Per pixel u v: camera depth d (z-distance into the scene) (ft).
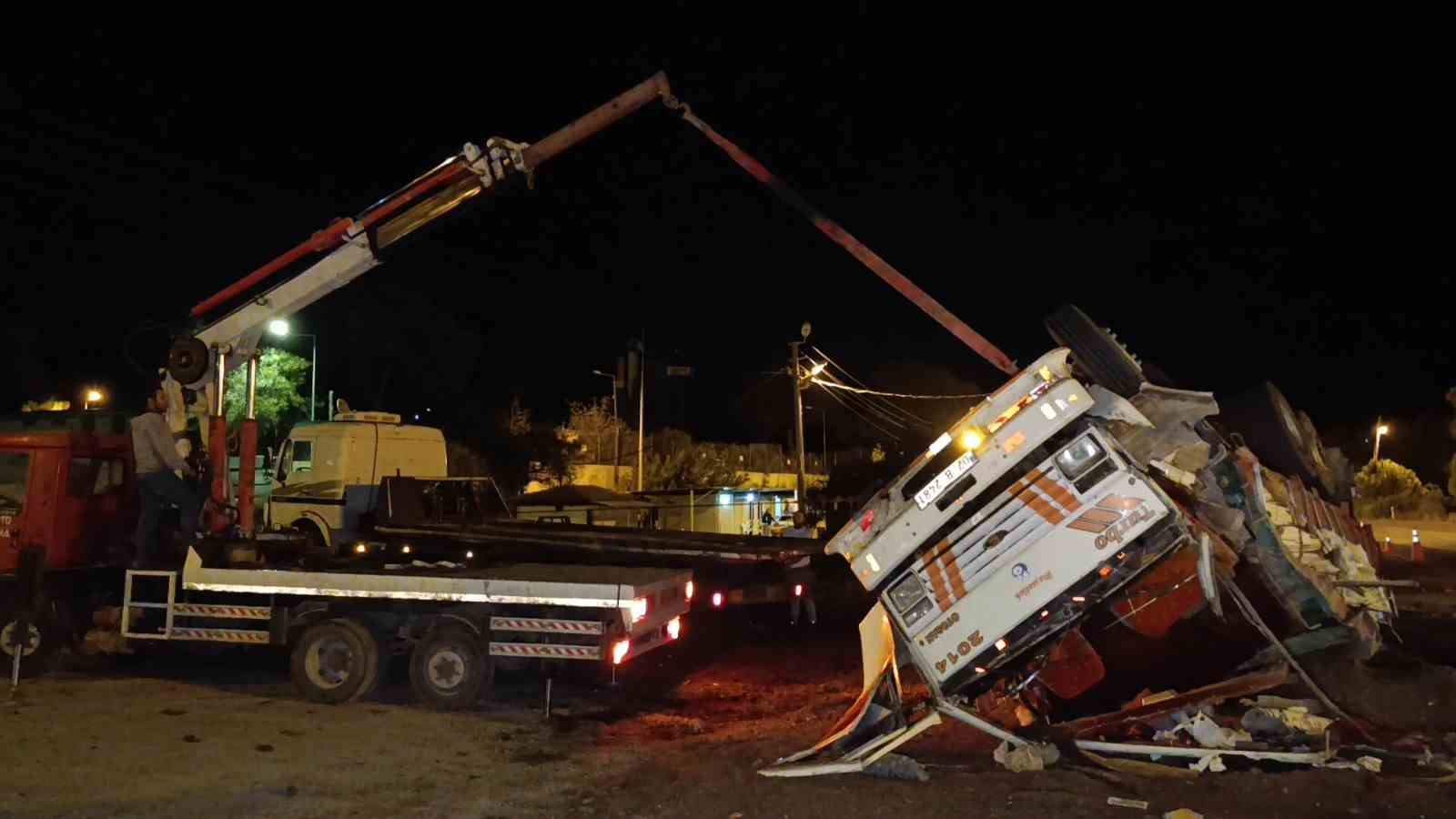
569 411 181.88
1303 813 21.33
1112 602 26.76
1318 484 38.04
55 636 39.63
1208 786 22.89
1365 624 33.40
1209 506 29.73
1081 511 24.72
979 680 27.45
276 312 40.11
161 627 37.32
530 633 33.32
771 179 31.96
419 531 47.88
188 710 33.27
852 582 54.03
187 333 40.52
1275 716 26.45
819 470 186.50
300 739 29.66
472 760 27.55
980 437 25.32
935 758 26.04
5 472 40.40
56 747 28.50
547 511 82.84
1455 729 27.22
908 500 25.90
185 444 41.27
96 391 112.88
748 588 43.04
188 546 38.47
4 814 22.86
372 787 25.04
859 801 22.74
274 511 66.03
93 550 41.78
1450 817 20.90
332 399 141.69
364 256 38.93
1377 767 23.88
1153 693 28.27
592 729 31.07
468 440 146.61
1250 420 37.91
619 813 22.89
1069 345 26.48
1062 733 26.12
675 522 100.58
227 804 23.67
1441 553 101.55
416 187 37.27
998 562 25.18
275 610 35.68
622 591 32.60
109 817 22.75
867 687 26.99
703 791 23.91
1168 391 25.76
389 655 34.96
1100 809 21.76
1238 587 29.04
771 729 30.35
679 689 37.37
